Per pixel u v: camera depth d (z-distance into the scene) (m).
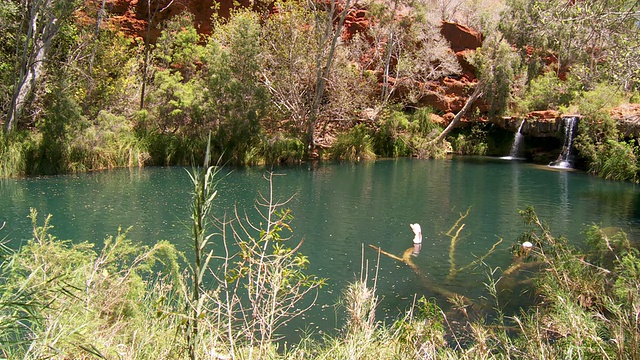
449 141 27.50
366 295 3.87
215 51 19.61
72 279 3.23
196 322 2.34
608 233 8.59
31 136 15.44
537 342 3.29
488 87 25.78
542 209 11.26
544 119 23.41
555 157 22.61
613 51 6.12
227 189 12.96
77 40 18.67
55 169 15.09
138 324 3.18
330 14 21.69
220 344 2.97
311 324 4.86
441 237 8.59
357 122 25.50
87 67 18.75
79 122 15.74
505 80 25.47
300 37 22.72
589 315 3.32
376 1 26.25
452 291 5.94
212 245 7.34
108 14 23.19
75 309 2.89
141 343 2.84
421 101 28.19
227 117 19.06
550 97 25.39
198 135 18.81
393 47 26.81
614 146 17.22
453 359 3.17
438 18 28.72
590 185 15.26
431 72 26.53
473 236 8.69
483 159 23.94
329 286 6.04
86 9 19.81
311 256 7.34
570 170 19.52
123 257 4.27
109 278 3.47
